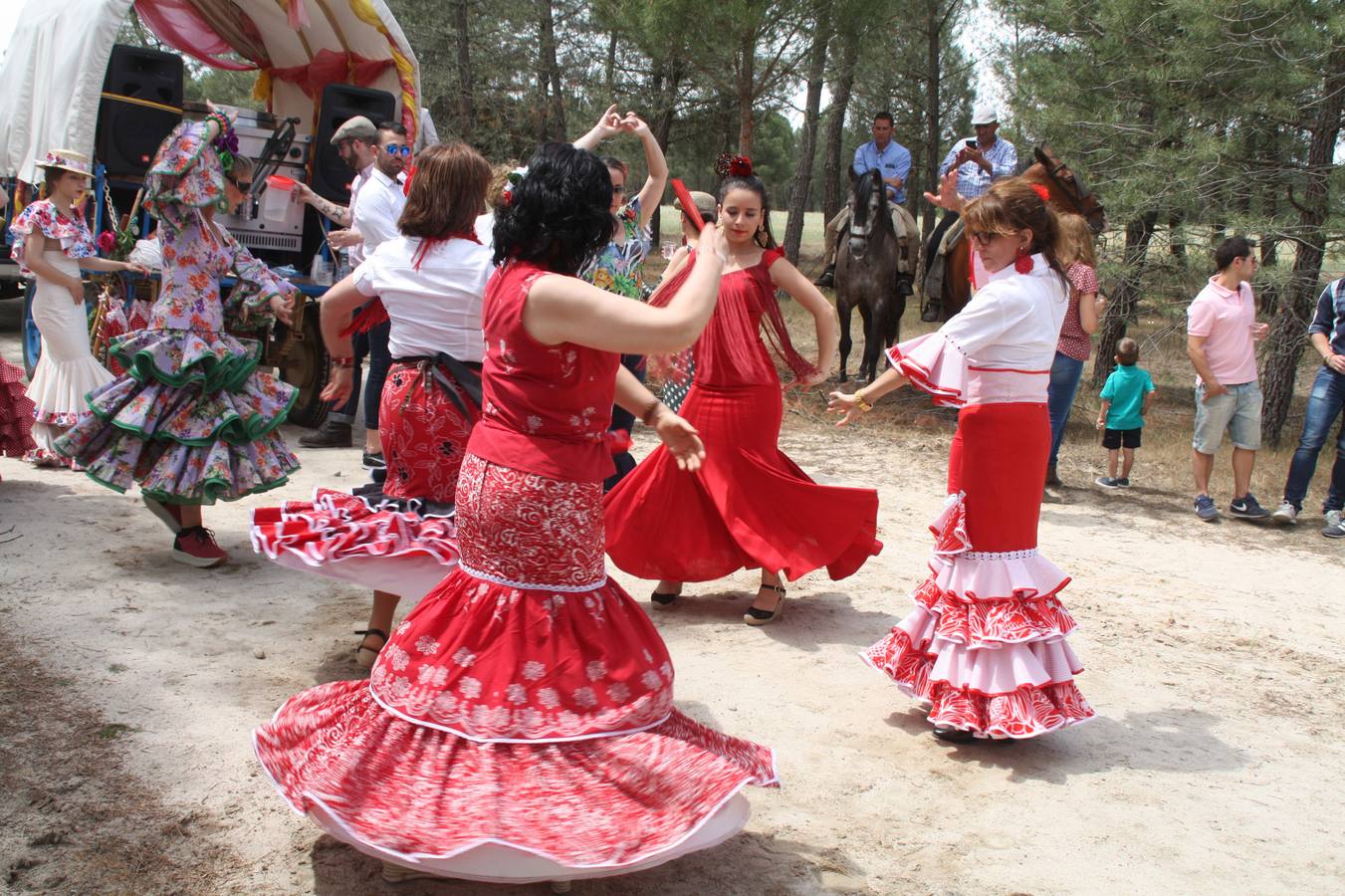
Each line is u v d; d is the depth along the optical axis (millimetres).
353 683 3041
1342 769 4176
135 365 4961
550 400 2777
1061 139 12062
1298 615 6094
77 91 8398
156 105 8734
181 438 5023
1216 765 4137
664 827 2570
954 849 3400
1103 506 8523
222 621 4738
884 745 4090
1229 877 3350
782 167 40938
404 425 3871
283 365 8664
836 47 16344
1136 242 12023
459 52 23531
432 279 3830
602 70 24781
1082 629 5586
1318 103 10898
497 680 2734
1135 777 3982
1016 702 3918
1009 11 12914
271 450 5266
